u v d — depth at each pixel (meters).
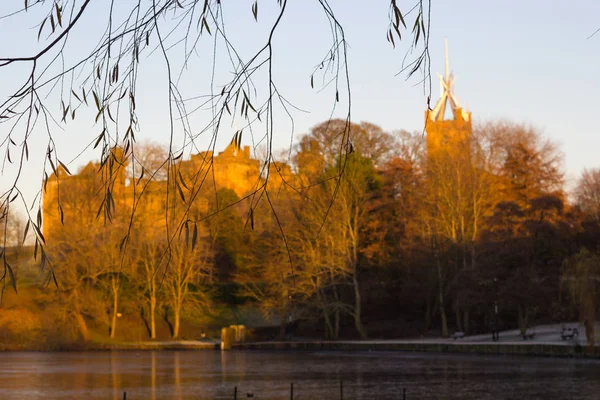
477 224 67.88
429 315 69.69
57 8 5.73
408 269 69.12
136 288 73.56
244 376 45.28
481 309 63.50
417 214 68.88
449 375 42.94
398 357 56.62
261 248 72.94
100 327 75.12
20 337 68.81
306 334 74.19
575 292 48.34
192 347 70.75
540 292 57.31
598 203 78.75
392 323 73.88
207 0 5.71
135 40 5.71
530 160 73.81
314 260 65.81
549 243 60.03
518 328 66.38
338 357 58.44
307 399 34.59
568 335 53.25
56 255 66.88
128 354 64.94
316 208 64.38
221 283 80.81
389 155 77.75
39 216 5.85
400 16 5.73
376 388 38.09
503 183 74.00
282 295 67.69
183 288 76.31
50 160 5.86
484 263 61.25
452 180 67.88
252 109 5.73
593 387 35.78
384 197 69.38
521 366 46.09
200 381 42.69
